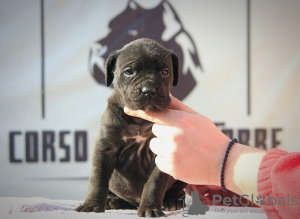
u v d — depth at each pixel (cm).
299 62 98
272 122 98
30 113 96
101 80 96
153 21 96
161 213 42
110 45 96
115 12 96
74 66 96
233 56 97
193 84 97
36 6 95
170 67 47
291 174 30
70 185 96
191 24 97
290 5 98
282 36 98
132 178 54
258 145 98
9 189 95
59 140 96
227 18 97
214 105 97
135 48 46
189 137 37
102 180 49
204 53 97
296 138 99
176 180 54
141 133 51
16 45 95
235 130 98
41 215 41
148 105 41
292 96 99
